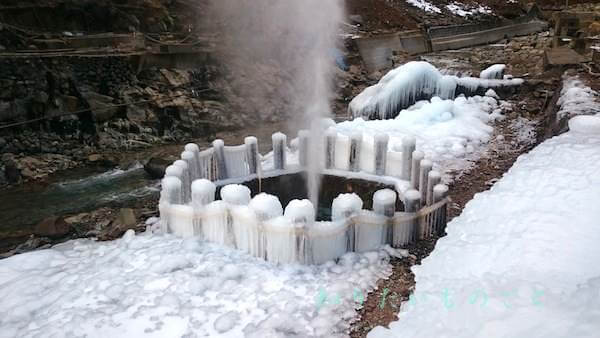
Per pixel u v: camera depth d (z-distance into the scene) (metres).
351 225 5.43
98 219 8.43
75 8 15.60
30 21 14.80
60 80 13.30
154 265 5.22
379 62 21.50
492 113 11.74
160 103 14.30
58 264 5.75
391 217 5.60
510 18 30.62
